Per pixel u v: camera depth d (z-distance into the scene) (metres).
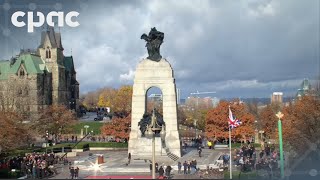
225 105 145.38
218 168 85.31
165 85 109.25
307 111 92.06
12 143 104.06
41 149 120.44
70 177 75.31
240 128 142.00
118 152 125.69
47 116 159.25
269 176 69.25
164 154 98.44
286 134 95.50
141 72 109.75
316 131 88.44
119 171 82.81
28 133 123.75
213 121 145.12
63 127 159.88
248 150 94.75
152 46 110.88
